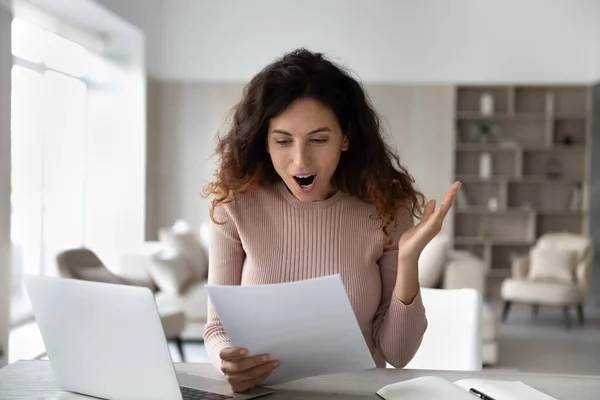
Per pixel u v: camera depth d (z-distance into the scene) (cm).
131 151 859
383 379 160
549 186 945
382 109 905
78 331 142
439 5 897
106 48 839
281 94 156
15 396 149
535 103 939
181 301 589
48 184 773
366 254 177
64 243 809
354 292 174
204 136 908
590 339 670
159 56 903
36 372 166
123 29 802
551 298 717
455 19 898
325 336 142
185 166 909
